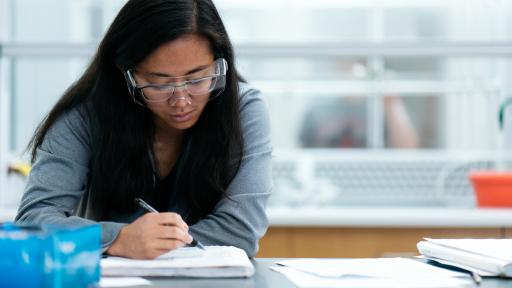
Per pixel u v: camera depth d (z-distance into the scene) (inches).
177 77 43.1
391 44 97.1
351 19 117.1
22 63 115.7
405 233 79.2
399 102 115.7
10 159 99.7
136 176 50.2
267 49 97.3
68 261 32.0
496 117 114.8
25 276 31.3
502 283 36.5
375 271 38.9
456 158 111.3
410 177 111.0
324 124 115.1
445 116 116.3
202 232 46.4
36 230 32.2
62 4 118.5
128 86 45.4
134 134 49.3
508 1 117.9
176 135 51.3
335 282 36.0
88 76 50.4
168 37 42.0
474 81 115.3
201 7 43.9
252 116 51.4
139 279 36.7
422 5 117.1
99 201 51.4
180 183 51.8
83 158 49.6
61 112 50.0
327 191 103.0
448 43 97.0
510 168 112.2
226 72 47.1
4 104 103.9
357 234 79.2
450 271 40.2
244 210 47.9
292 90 113.9
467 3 117.6
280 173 111.4
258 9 116.3
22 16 117.7
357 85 114.6
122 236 40.8
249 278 37.5
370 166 111.6
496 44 96.7
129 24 43.6
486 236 79.2
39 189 47.5
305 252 79.5
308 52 97.3
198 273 37.6
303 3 116.4
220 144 49.6
